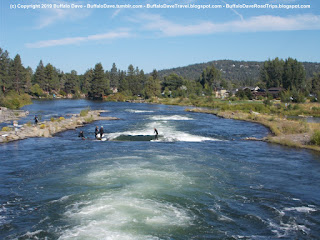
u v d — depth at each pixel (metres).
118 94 147.88
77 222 12.92
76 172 19.97
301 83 132.38
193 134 39.53
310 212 14.56
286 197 16.50
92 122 53.00
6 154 26.05
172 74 182.12
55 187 17.20
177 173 19.92
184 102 120.31
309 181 19.42
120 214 13.62
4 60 122.44
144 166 21.36
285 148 30.33
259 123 52.72
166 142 33.16
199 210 14.37
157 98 145.62
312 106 81.88
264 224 13.22
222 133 41.03
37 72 160.75
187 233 12.19
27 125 44.53
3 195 16.20
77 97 166.75
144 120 56.50
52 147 29.30
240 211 14.49
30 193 16.41
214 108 93.38
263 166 22.94
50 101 128.75
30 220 13.26
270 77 147.12
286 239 11.95
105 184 17.47
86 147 29.25
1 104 83.31
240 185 18.23
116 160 23.16
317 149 29.38
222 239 11.83
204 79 198.88
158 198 15.55
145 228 12.41
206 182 18.38
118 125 48.50
